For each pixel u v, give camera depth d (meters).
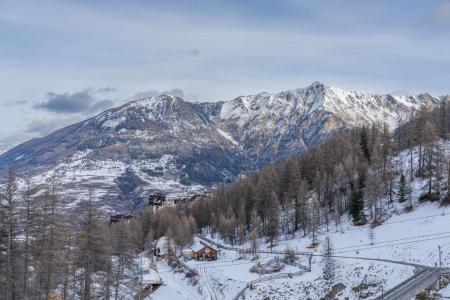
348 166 154.25
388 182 136.25
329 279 93.06
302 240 131.62
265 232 151.00
